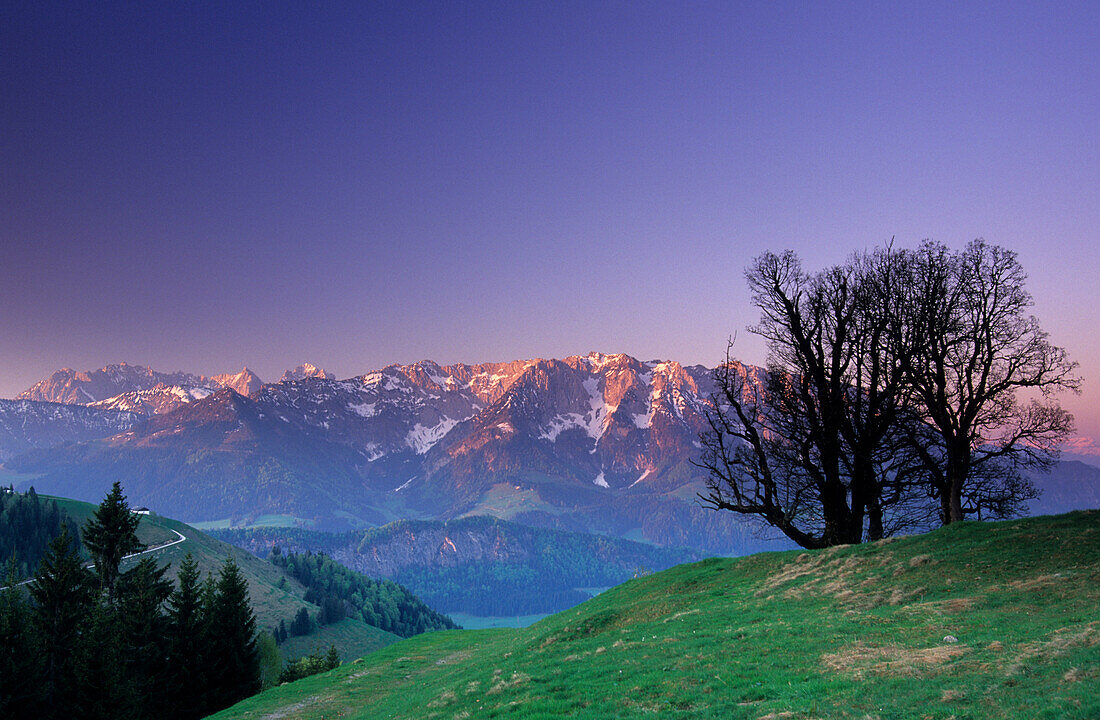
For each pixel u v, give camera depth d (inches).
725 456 1691.7
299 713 1520.7
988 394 1557.6
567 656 1205.1
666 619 1353.3
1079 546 1087.0
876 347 1542.8
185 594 2837.1
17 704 2213.3
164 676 2610.7
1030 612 876.0
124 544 3157.0
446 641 2488.9
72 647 2459.4
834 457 1589.6
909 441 1636.3
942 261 1606.8
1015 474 1713.8
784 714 676.7
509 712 904.3
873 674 750.5
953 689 641.6
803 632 1007.6
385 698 1508.4
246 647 2940.5
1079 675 590.6
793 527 1651.1
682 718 735.7
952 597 1039.6
